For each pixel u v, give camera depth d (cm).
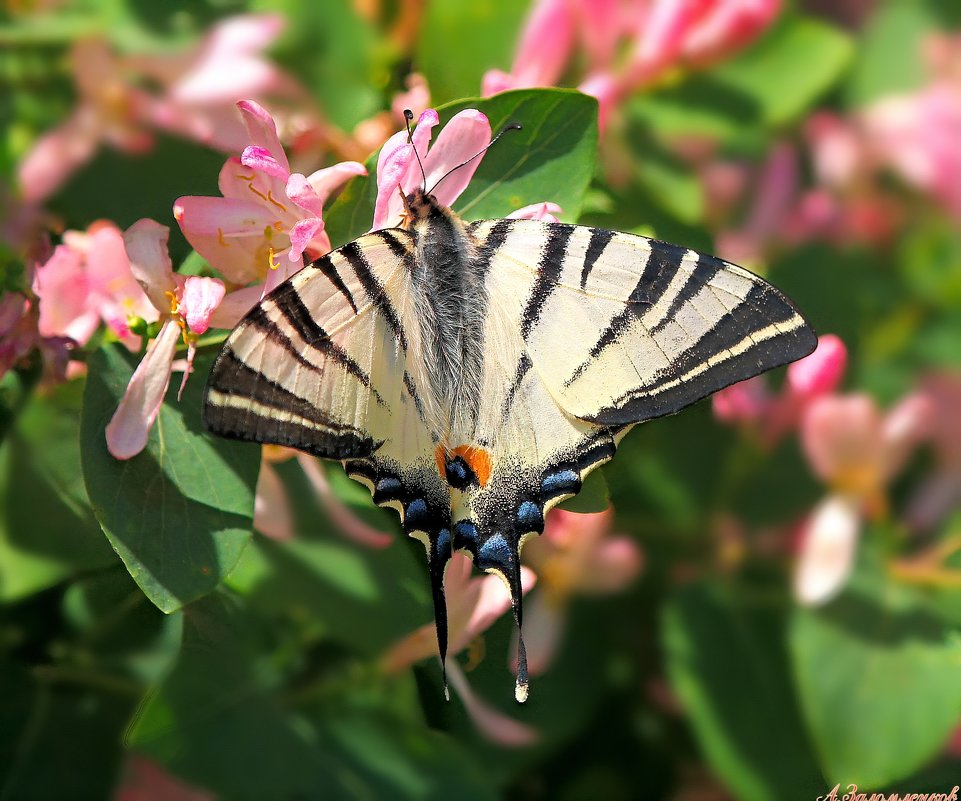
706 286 32
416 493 33
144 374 32
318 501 34
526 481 33
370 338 32
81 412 32
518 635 34
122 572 34
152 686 34
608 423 33
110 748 34
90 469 32
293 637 34
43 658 34
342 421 32
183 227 32
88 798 34
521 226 33
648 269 32
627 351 32
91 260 33
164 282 32
